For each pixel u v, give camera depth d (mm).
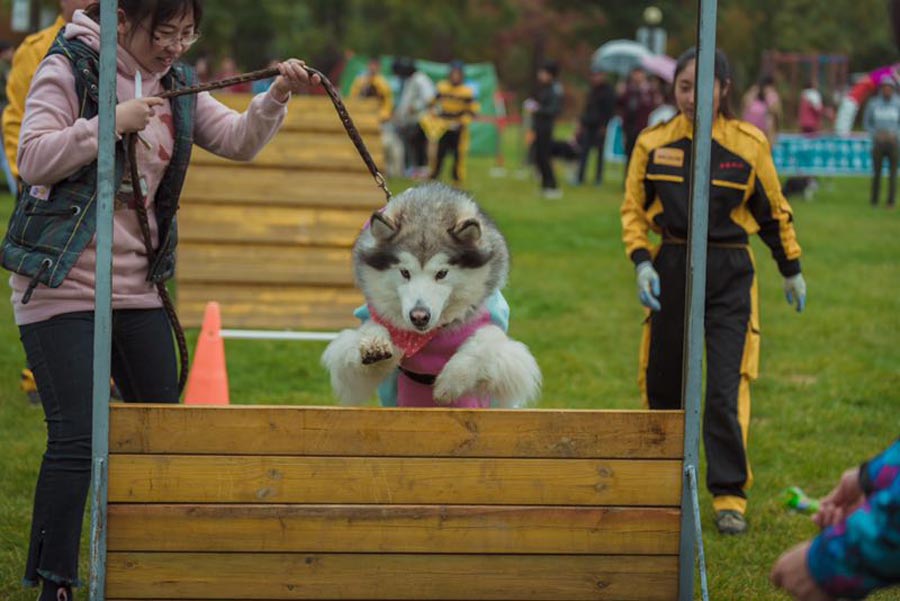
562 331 13102
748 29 64500
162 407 4621
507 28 66375
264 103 5453
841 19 68000
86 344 5105
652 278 6949
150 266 5340
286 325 11000
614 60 40625
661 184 6961
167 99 5312
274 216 11438
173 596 4688
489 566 4789
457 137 27500
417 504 4746
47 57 5102
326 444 4695
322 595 4738
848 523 2902
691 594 4871
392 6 52125
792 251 7070
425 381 5551
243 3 45156
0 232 17359
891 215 24859
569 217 22844
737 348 6984
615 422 4789
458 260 5230
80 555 6375
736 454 7012
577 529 4801
